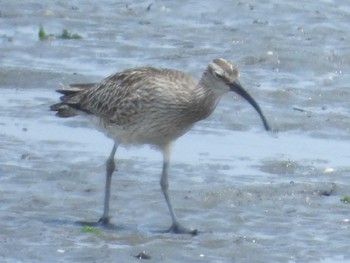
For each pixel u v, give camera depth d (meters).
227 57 21.86
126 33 23.42
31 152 17.33
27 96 19.95
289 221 14.94
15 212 15.05
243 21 23.97
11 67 20.92
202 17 24.38
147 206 15.38
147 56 22.08
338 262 13.73
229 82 14.78
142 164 17.02
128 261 13.61
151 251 13.86
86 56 22.03
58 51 22.20
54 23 23.97
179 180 16.31
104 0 25.67
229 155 17.45
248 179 16.45
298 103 19.61
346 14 24.23
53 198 15.59
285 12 24.28
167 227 14.84
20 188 15.88
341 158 17.44
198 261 13.66
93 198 15.66
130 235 14.44
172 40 23.00
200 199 15.53
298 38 22.84
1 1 24.94
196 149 17.67
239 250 13.96
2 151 17.28
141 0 25.52
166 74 14.97
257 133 18.50
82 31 23.58
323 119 18.88
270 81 20.70
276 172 16.81
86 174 16.39
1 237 14.23
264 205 15.41
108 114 15.17
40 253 13.79
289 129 18.64
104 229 14.71
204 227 14.76
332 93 20.05
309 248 14.10
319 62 21.44
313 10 24.36
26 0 25.12
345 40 22.81
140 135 15.08
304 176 16.64
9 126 18.48
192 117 14.91
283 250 14.02
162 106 14.77
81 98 15.54
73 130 18.39
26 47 22.41
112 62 21.75
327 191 15.97
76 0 25.50
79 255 13.75
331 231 14.61
